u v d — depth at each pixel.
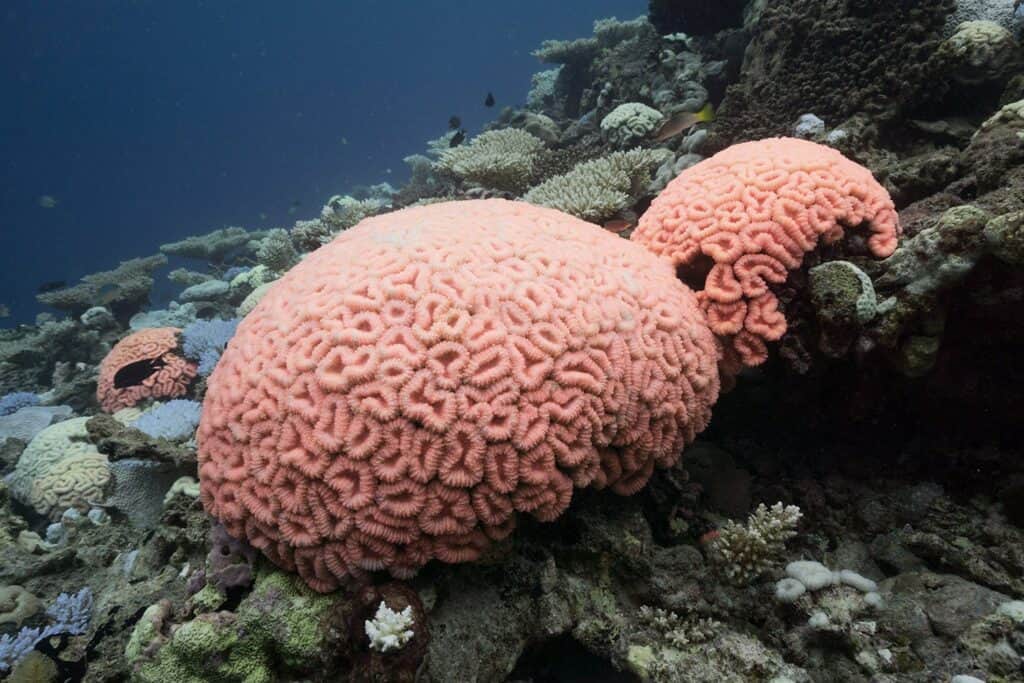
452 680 0.81
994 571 0.90
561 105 3.48
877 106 1.51
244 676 0.82
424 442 0.77
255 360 0.88
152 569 1.10
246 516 0.83
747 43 2.09
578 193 1.67
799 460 1.15
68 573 1.24
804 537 1.06
